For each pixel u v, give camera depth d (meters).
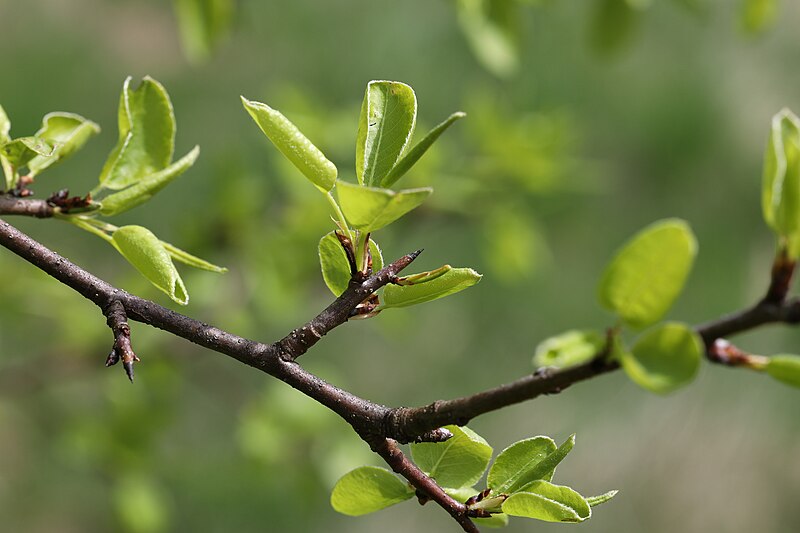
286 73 2.75
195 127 2.63
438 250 2.41
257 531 2.18
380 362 2.45
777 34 2.93
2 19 2.67
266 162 2.54
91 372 1.51
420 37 2.78
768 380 2.73
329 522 2.37
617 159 2.74
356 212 0.82
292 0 2.76
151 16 2.85
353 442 1.54
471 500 0.85
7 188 0.87
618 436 2.65
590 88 2.75
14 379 1.49
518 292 2.54
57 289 1.43
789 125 0.92
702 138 2.77
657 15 2.85
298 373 0.85
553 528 2.44
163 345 1.49
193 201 2.39
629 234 2.68
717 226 2.76
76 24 2.76
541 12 2.74
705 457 2.67
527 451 0.85
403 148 0.84
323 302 1.90
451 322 2.52
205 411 2.05
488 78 2.74
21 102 2.60
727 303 2.70
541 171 1.49
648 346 0.91
